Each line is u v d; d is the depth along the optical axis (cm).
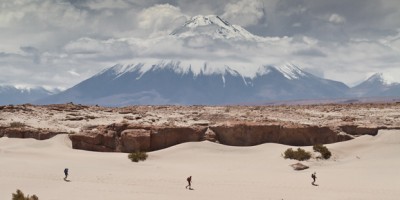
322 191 6291
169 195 6069
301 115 10200
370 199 5841
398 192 6131
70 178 6894
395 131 8469
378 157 7894
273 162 7931
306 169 7606
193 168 7725
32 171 7169
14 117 9950
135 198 5878
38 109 10650
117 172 7306
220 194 6169
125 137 8600
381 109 10806
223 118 9812
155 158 8250
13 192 6103
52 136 8988
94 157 8169
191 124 9081
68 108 10906
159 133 8669
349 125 8806
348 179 6906
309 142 8656
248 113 10325
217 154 8350
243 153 8419
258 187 6556
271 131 8744
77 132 9019
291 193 6206
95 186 6475
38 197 5862
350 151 8262
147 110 11031
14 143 8769
